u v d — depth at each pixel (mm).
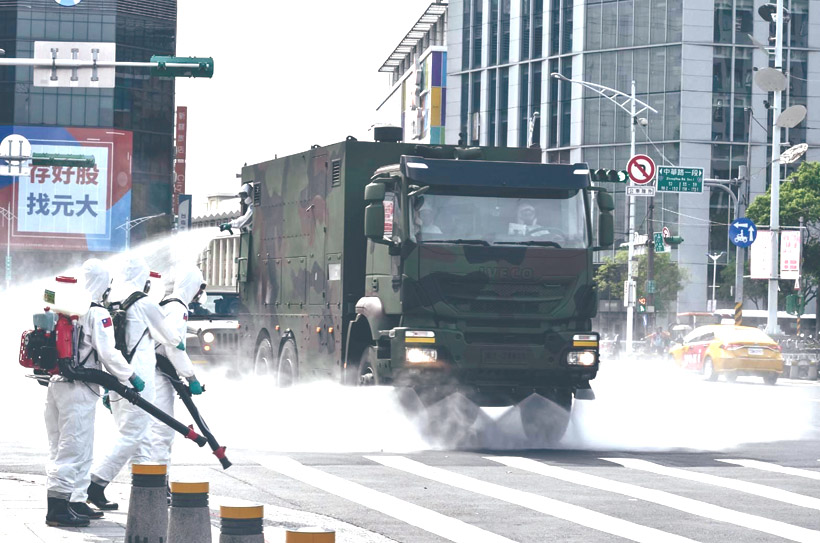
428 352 34875
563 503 25766
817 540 21844
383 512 24297
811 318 190250
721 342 84500
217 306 57750
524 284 35875
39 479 27641
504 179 36000
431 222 35375
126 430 22422
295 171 44688
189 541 15305
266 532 21328
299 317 43500
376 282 37406
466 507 25078
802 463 33844
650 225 129125
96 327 20656
